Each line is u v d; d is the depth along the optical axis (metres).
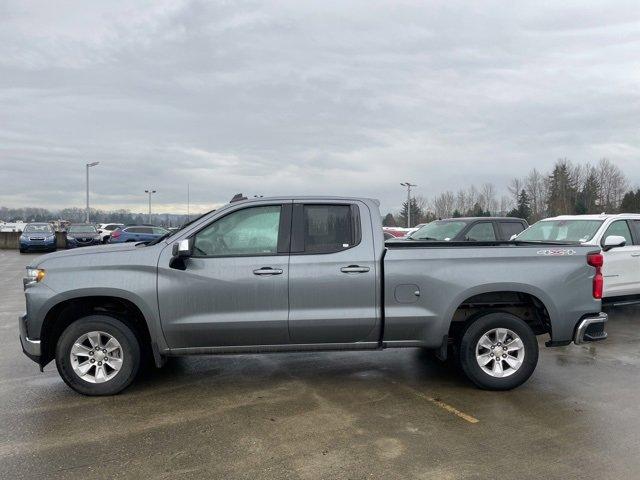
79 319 4.89
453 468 3.54
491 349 5.16
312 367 5.98
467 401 4.86
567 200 76.62
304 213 5.07
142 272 4.83
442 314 5.01
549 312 5.14
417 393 5.08
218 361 6.22
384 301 4.98
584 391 5.16
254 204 5.06
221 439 4.00
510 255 5.11
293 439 4.00
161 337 4.87
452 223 11.23
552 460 3.66
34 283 4.85
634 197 70.94
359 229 5.07
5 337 7.44
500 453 3.77
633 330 8.14
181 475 3.45
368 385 5.33
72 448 3.84
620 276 8.55
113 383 4.91
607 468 3.54
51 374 5.69
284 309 4.90
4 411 4.58
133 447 3.86
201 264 4.87
